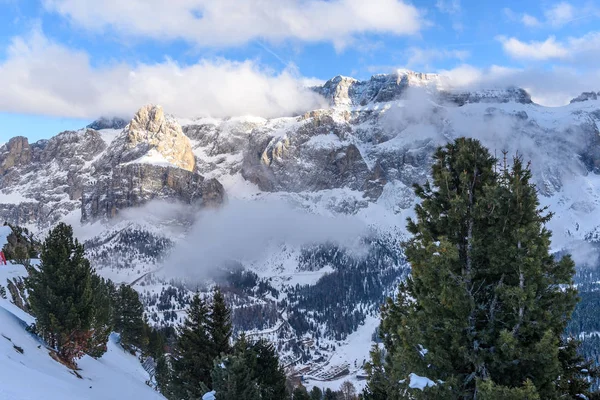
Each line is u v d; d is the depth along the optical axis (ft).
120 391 130.11
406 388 59.67
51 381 91.20
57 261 132.87
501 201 58.65
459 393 55.26
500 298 57.72
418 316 60.08
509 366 53.62
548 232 57.00
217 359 101.86
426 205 65.21
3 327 116.26
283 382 134.00
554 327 53.88
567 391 56.34
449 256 57.16
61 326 127.03
